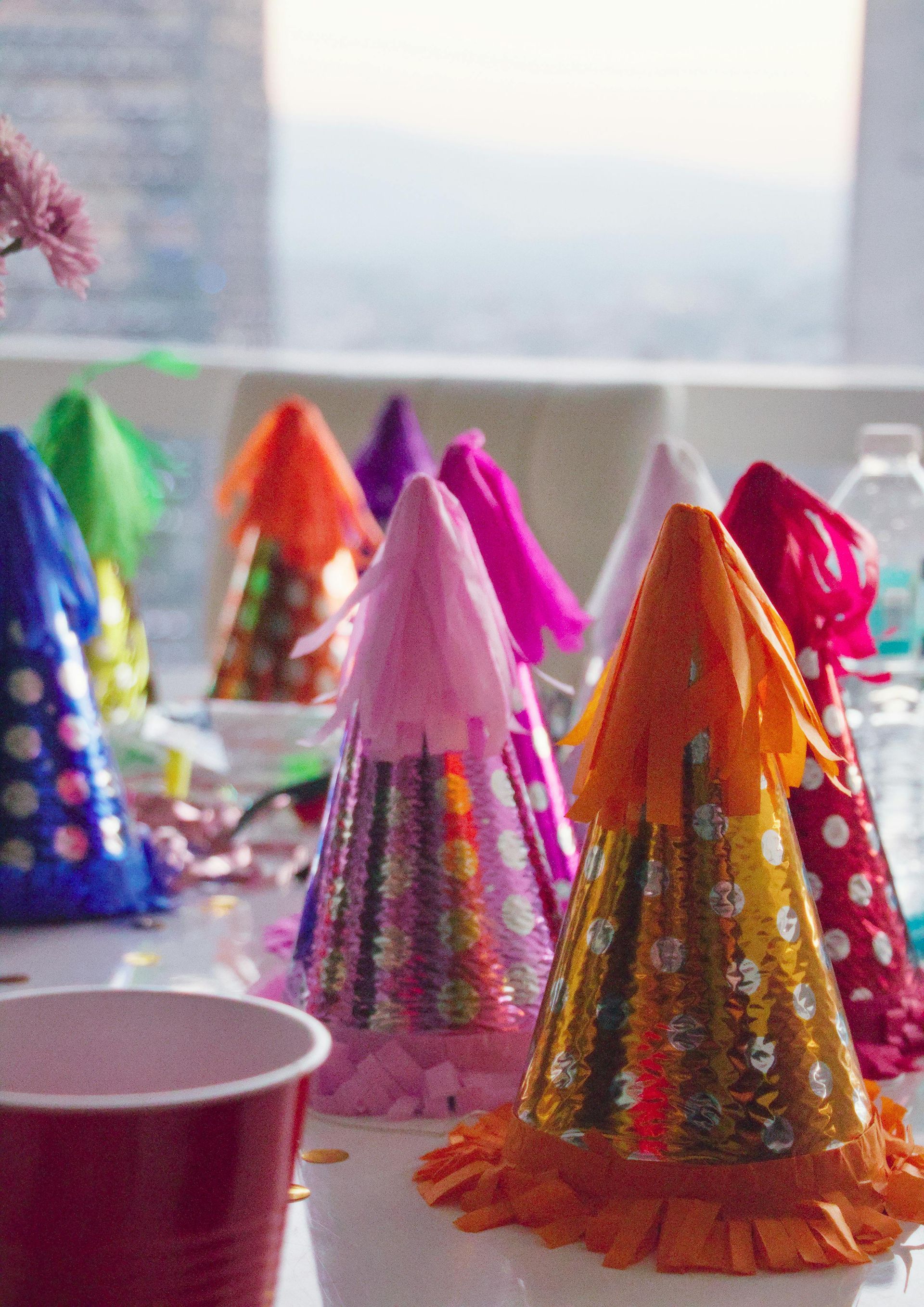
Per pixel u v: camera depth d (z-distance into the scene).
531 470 1.66
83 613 0.80
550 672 1.51
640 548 0.85
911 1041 0.61
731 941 0.46
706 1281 0.42
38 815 0.77
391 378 1.75
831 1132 0.45
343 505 1.03
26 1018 0.39
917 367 2.30
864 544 0.62
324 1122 0.54
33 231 0.61
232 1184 0.33
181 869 0.85
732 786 0.46
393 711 0.57
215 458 2.12
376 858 0.57
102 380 2.09
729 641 0.46
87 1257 0.32
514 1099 0.50
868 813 0.63
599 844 0.48
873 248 2.28
